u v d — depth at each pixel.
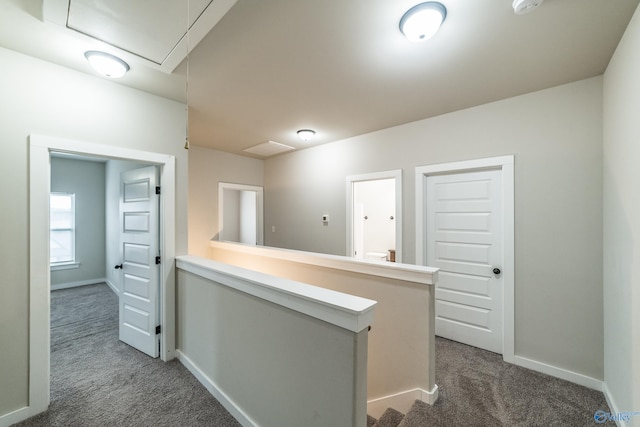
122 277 2.85
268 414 1.52
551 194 2.30
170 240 2.51
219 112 2.88
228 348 1.85
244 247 3.69
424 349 1.88
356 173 3.73
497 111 2.58
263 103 2.65
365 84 2.27
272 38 1.67
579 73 2.08
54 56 1.85
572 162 2.21
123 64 1.91
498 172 2.64
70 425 1.70
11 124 1.76
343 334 1.15
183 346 2.42
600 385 2.06
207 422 1.72
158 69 1.93
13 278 1.75
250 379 1.66
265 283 1.52
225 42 1.71
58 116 1.94
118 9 1.34
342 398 1.16
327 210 4.14
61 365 2.37
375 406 2.11
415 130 3.14
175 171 2.57
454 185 2.91
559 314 2.26
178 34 1.55
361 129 3.44
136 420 1.74
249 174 5.10
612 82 1.86
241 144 4.24
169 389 2.05
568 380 2.19
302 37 1.67
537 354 2.34
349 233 3.84
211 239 4.56
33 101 1.84
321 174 4.22
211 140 4.02
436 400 1.91
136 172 2.71
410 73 2.10
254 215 6.18
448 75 2.13
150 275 2.54
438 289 2.99
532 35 1.65
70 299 4.34
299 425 1.35
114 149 2.19
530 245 2.39
